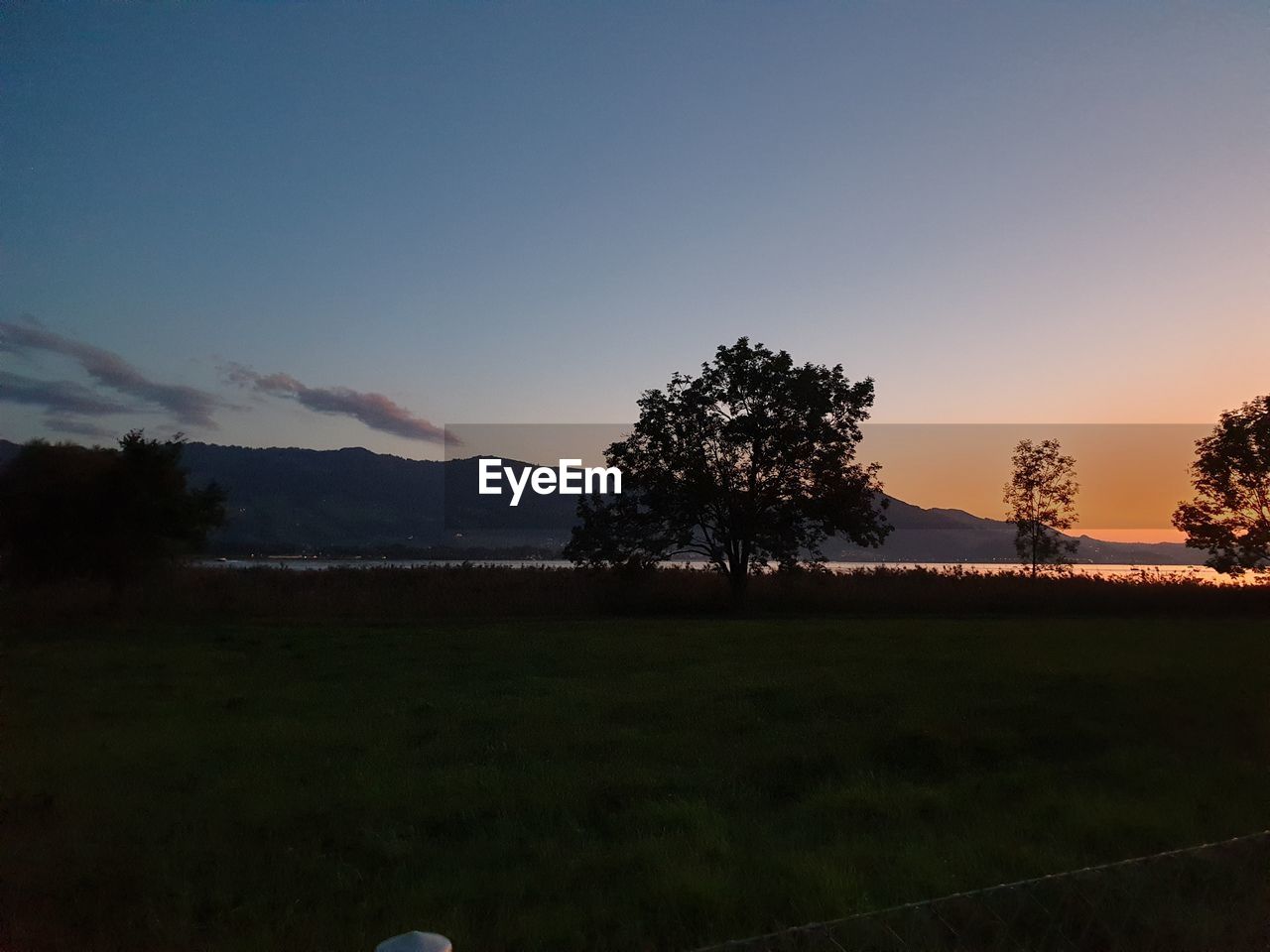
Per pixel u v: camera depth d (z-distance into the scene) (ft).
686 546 142.51
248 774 33.14
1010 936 15.49
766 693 50.88
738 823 26.27
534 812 28.14
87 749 37.58
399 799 29.48
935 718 41.65
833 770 33.65
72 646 80.23
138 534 114.62
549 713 45.24
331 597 128.77
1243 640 79.56
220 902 21.06
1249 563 155.43
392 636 89.86
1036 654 67.05
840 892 19.57
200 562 146.82
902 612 134.92
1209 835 23.93
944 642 79.15
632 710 46.24
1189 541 163.94
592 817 27.81
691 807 27.14
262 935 18.69
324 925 19.39
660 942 18.13
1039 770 32.12
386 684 56.29
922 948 15.06
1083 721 40.52
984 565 193.36
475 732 41.06
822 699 48.29
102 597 121.29
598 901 20.18
